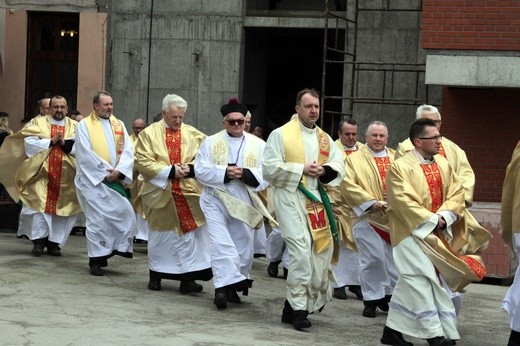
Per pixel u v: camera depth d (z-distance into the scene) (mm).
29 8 25859
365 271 13312
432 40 18594
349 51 23688
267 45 26672
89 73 25484
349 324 12633
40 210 16953
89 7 25500
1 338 10352
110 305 12711
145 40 24906
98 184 15305
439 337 10852
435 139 11391
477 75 18375
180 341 10695
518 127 19453
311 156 12195
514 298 11133
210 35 24594
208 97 24672
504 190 11781
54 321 11430
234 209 12953
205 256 14211
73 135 17547
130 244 15484
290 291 11977
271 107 27828
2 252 17250
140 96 25016
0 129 22203
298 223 11922
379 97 23391
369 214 13242
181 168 14062
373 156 13789
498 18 18328
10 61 26141
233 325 11898
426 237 11000
